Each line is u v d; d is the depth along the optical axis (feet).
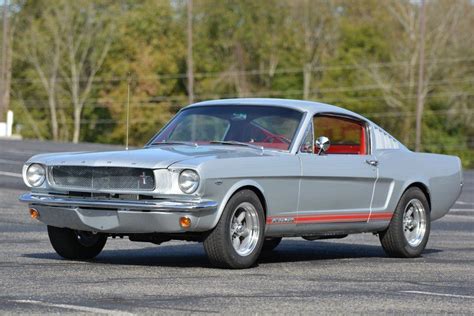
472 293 36.27
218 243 41.06
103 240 45.52
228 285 36.68
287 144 45.11
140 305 31.58
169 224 40.16
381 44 330.13
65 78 347.36
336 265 45.29
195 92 340.39
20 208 74.90
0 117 281.54
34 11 351.87
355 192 47.52
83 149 160.35
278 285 37.06
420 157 51.85
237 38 347.56
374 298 34.32
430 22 313.94
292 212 44.37
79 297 33.01
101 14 342.44
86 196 41.81
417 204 51.01
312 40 342.23
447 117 310.24
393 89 311.88
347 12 341.82
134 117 325.21
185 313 30.27
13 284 35.86
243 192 41.88
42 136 354.13
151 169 40.42
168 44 337.11
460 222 73.82
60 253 44.88
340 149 48.57
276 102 47.34
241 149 44.52
